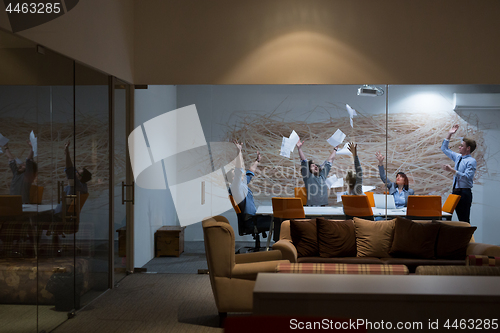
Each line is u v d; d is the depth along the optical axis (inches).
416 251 177.0
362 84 219.3
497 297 55.5
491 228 217.3
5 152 112.1
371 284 61.8
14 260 116.5
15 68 116.6
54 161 137.2
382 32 218.2
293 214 218.7
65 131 145.2
